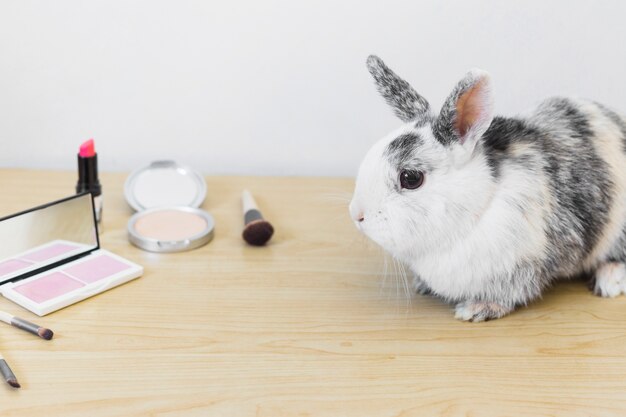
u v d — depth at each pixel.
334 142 1.01
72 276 0.78
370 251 0.85
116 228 0.88
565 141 0.73
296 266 0.82
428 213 0.69
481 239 0.70
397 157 0.69
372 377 0.67
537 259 0.72
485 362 0.69
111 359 0.68
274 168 1.02
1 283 0.76
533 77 0.97
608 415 0.63
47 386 0.65
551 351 0.70
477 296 0.74
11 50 0.96
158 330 0.72
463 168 0.69
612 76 0.97
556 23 0.95
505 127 0.73
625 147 0.76
